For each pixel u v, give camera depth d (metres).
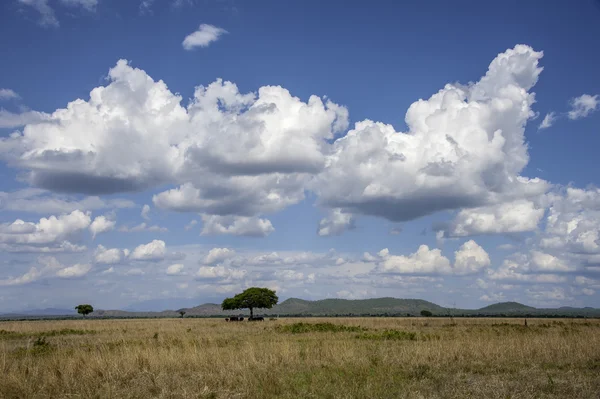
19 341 36.62
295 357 19.97
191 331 47.41
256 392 14.02
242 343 28.44
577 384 14.36
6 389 14.38
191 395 13.68
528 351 21.30
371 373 16.48
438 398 13.18
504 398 13.04
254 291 103.25
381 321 82.12
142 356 19.20
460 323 72.25
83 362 18.23
